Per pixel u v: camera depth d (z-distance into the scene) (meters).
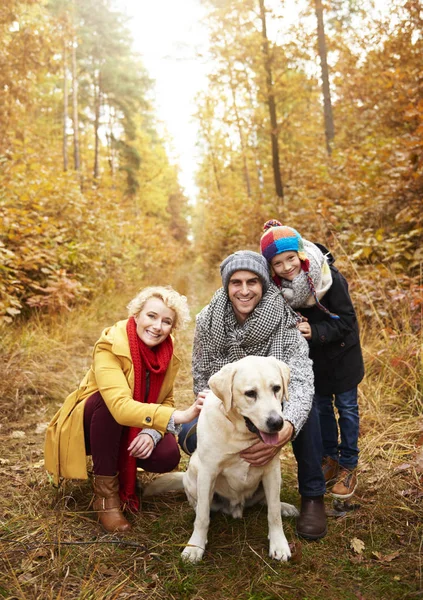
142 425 2.52
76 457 2.70
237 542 2.45
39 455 3.43
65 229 8.14
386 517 2.60
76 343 6.32
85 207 9.66
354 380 2.90
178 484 2.92
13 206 7.82
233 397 2.21
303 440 2.55
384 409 3.84
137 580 2.15
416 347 4.22
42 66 9.43
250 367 2.21
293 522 2.63
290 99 13.28
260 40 12.00
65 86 15.58
